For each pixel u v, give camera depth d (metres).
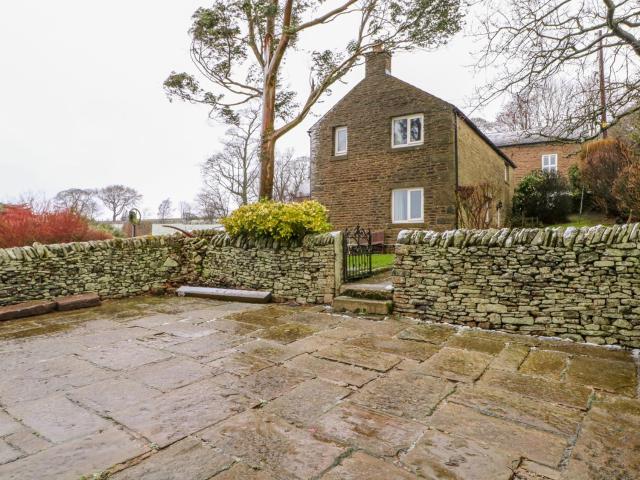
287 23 8.36
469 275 5.34
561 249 4.73
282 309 6.45
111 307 6.84
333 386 3.22
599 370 3.60
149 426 2.57
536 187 17.14
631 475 2.04
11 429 2.55
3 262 6.36
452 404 2.88
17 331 5.16
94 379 3.42
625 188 9.15
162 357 4.01
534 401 2.93
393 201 12.66
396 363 3.78
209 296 7.63
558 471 2.07
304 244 6.86
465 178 12.52
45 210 8.94
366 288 6.33
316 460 2.17
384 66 12.82
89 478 2.01
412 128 12.46
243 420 2.64
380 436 2.43
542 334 4.83
